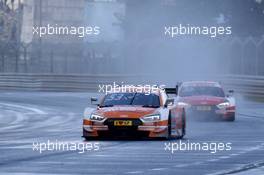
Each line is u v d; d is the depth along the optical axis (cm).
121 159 4278
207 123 7900
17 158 4325
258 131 6731
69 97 12912
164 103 5788
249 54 12162
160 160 4238
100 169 3778
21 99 12494
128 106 5741
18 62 15688
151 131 5509
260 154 4600
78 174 3566
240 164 4016
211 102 8200
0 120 8556
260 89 11762
